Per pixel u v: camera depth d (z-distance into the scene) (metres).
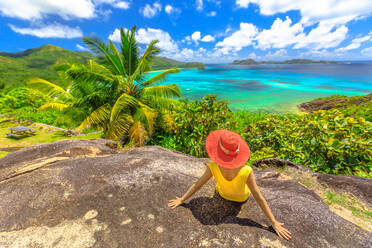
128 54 10.78
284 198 1.99
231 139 1.33
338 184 2.96
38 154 2.98
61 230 1.50
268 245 1.36
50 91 10.55
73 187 2.00
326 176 3.24
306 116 5.76
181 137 8.62
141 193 1.95
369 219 2.27
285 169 3.85
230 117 8.55
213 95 8.38
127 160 2.65
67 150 3.12
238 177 1.43
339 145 4.56
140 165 2.51
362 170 4.26
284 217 1.62
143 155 3.05
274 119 6.59
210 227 1.55
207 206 1.79
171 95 10.50
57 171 2.30
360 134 4.54
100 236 1.46
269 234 1.46
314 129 5.07
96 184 2.05
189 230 1.52
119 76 9.65
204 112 8.28
